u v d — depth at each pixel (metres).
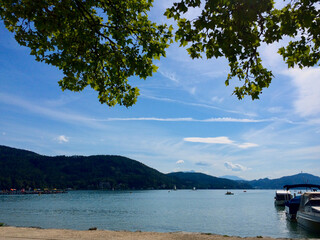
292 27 7.38
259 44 8.06
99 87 11.16
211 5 7.06
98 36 10.28
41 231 11.98
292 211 46.31
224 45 7.79
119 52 10.38
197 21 7.58
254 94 9.23
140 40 10.01
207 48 8.09
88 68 10.07
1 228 12.59
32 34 9.52
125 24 9.89
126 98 11.40
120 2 9.88
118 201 144.00
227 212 78.38
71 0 9.10
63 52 9.59
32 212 78.75
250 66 8.74
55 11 9.02
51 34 10.20
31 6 8.70
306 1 7.01
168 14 7.74
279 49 8.90
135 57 9.96
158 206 106.00
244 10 7.09
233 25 7.58
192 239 10.72
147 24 10.07
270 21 7.69
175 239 10.71
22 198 186.00
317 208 30.86
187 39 7.95
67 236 10.96
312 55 8.71
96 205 111.94
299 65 8.98
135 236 11.23
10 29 10.08
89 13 9.66
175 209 90.94
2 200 156.88
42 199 170.25
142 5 10.13
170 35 10.05
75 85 11.23
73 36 10.10
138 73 9.95
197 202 135.62
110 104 11.93
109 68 10.97
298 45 8.41
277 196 82.94
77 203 126.19
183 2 7.38
